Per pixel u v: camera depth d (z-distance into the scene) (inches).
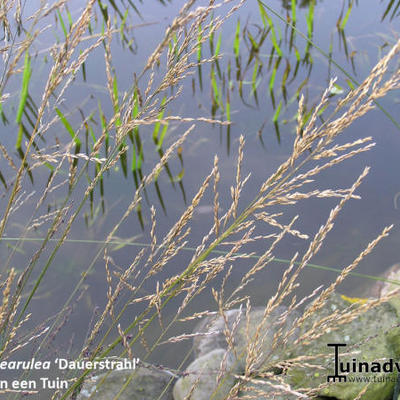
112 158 58.4
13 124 155.1
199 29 53.4
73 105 162.9
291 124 158.1
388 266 112.8
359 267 114.3
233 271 116.4
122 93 167.0
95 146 55.4
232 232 48.3
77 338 98.7
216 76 181.8
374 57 184.9
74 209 128.7
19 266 114.0
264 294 110.0
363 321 92.4
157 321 106.0
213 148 151.0
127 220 127.0
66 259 116.6
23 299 106.7
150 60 50.1
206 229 124.5
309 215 127.7
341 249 119.0
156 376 93.4
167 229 124.6
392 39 193.9
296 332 94.4
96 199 132.3
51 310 105.0
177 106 166.1
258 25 208.8
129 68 181.8
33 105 162.4
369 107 41.4
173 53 54.9
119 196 133.9
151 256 55.0
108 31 53.5
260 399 82.6
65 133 151.0
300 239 121.7
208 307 108.4
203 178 140.3
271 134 155.3
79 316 104.2
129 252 119.4
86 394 87.3
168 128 157.4
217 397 84.0
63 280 112.0
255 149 150.3
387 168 140.1
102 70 180.5
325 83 174.9
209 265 52.2
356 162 143.0
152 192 135.5
